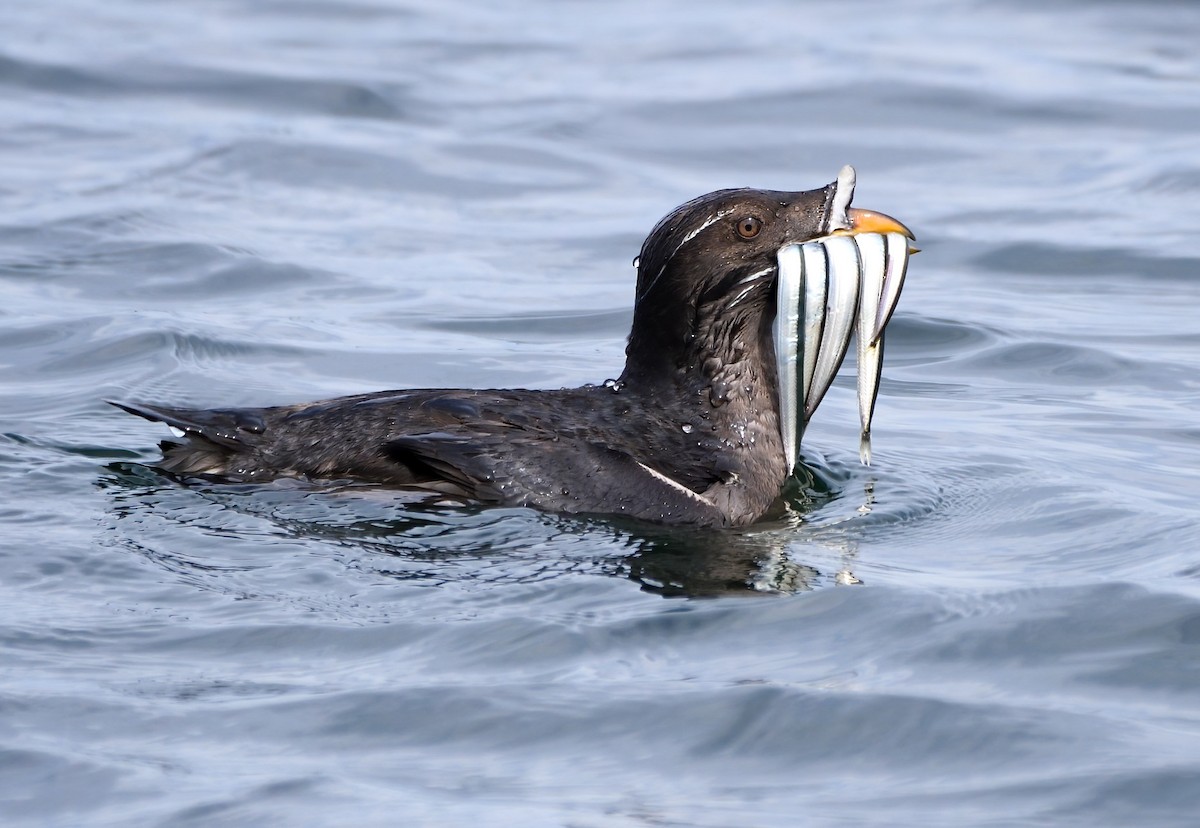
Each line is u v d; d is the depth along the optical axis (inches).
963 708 455.5
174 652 490.3
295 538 582.6
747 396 665.0
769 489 660.7
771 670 482.6
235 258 1037.8
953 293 1012.5
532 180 1231.5
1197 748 430.0
